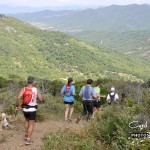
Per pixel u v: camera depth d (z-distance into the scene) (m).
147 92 17.58
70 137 7.41
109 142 6.39
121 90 19.55
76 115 12.86
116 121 6.70
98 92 11.65
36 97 7.81
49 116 11.71
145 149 5.46
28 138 7.70
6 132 8.88
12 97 14.43
